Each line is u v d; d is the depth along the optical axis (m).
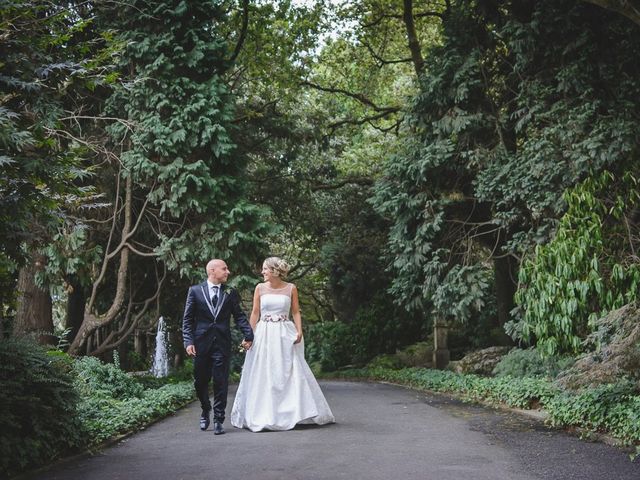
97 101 15.34
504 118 16.08
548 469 5.83
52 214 6.61
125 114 15.38
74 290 17.30
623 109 14.00
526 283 10.84
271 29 23.25
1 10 5.95
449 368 18.83
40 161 6.01
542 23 15.08
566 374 8.23
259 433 8.01
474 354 17.69
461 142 16.67
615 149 13.30
